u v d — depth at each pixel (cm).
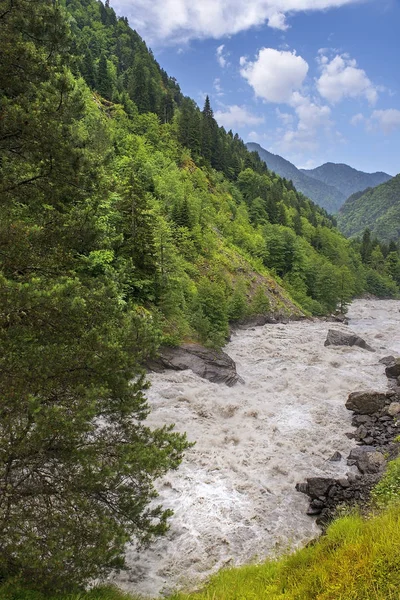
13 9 908
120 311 877
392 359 3456
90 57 10144
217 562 1202
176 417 2184
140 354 848
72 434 645
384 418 2202
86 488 716
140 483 818
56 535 643
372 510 1273
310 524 1404
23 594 643
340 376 3077
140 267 2978
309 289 8256
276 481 1653
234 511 1441
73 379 734
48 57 980
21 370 665
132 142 7462
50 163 869
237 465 1748
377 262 14612
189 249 5459
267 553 1249
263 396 2677
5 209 852
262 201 11756
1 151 872
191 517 1389
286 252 8281
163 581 1116
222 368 2948
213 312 4034
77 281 745
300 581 768
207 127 12488
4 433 636
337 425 2216
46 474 722
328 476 1694
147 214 3016
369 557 704
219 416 2303
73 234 867
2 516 630
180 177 7981
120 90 11106
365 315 7900
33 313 712
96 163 993
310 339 4462
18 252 786
